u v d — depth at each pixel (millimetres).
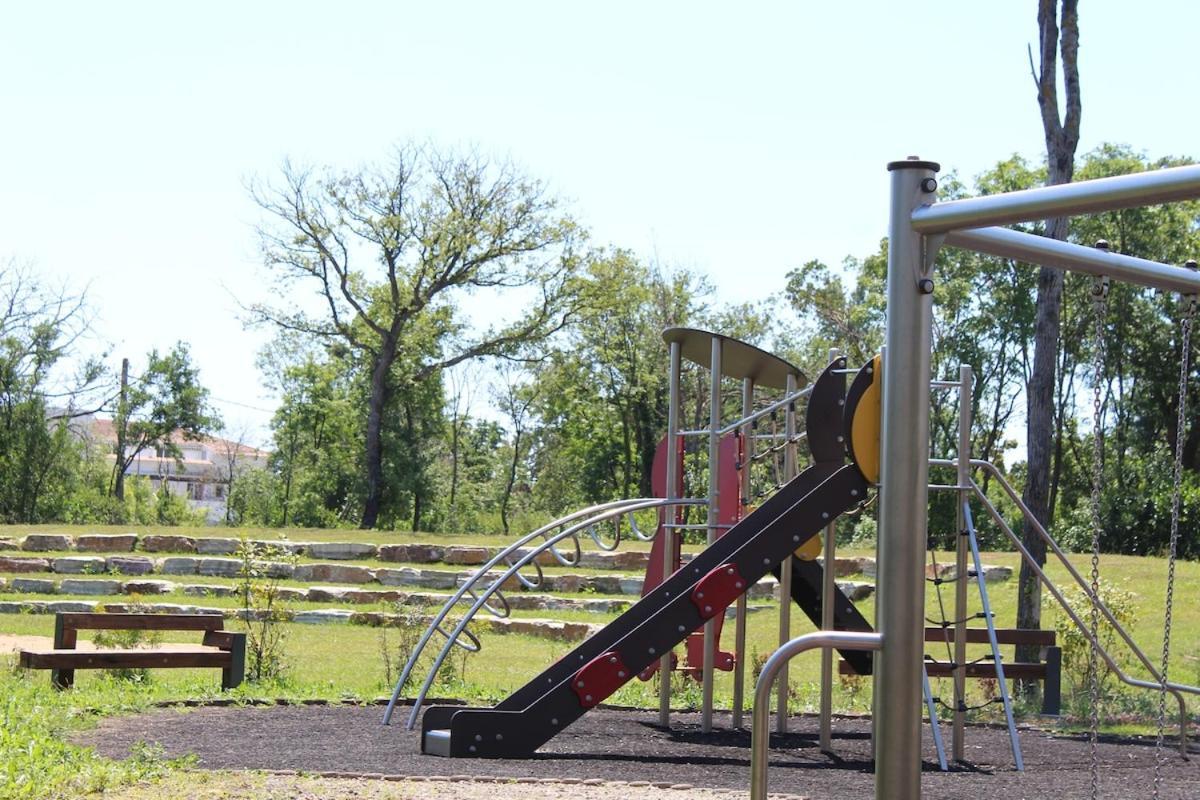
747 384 9773
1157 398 37312
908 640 3049
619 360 48469
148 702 9266
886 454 3092
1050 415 13125
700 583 7227
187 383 50438
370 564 25375
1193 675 13133
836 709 11078
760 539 7320
